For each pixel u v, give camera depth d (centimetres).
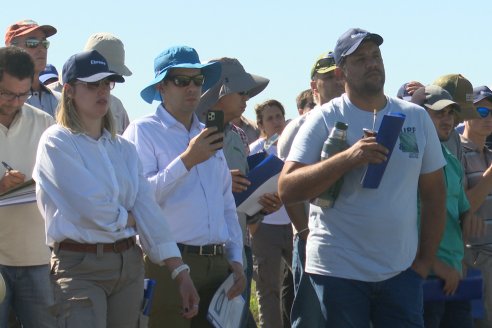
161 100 1127
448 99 1211
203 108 1179
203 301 1059
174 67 1056
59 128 940
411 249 972
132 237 955
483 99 1327
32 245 1077
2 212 1060
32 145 1076
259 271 1432
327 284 962
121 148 972
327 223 967
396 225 952
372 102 975
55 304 927
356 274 956
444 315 1213
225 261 1067
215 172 1063
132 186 962
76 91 944
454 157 1173
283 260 1430
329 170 923
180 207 1033
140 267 959
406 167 958
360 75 964
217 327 1027
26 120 1075
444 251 1142
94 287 927
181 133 1066
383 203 950
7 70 1020
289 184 957
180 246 1033
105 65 951
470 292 1157
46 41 1238
